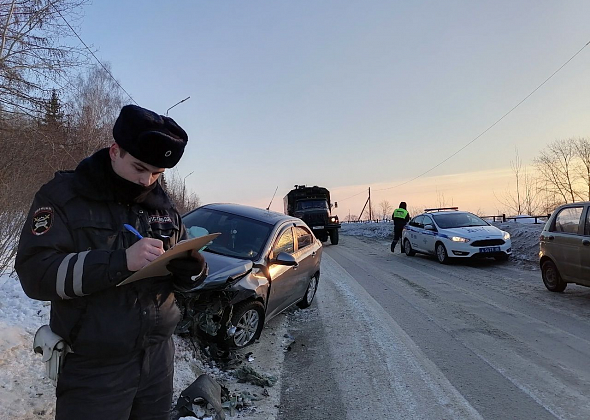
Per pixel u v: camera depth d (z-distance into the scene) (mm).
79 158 11062
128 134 1562
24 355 3607
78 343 1562
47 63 9547
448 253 12047
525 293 8031
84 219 1582
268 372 4453
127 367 1669
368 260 13688
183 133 1743
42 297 1485
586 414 3510
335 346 5258
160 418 1837
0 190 6180
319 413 3600
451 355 4887
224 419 3223
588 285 7152
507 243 11953
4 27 8945
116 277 1469
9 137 8344
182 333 4699
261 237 5734
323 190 22531
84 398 1592
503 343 5266
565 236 7566
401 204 16141
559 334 5574
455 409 3627
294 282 6188
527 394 3889
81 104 21984
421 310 6926
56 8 9391
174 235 1954
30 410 2951
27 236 1506
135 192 1684
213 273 4570
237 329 4762
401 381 4207
